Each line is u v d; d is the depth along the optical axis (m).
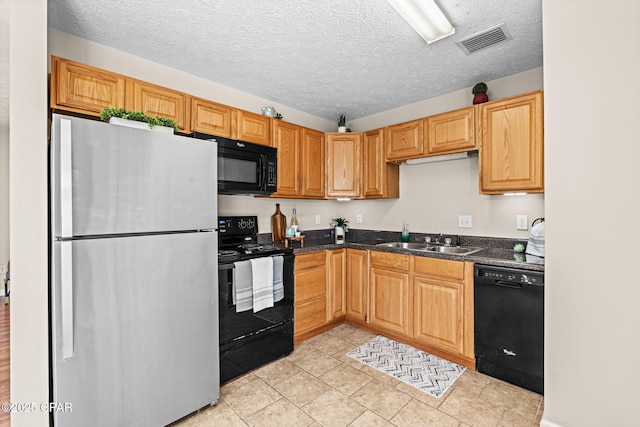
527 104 2.26
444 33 1.94
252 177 2.63
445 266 2.40
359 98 3.18
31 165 1.41
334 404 1.89
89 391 1.39
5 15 1.39
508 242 2.65
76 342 1.35
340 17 1.85
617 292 1.09
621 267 1.08
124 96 1.99
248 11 1.80
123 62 2.27
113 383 1.46
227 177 2.44
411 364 2.37
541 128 2.20
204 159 1.78
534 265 1.96
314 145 3.27
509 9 1.76
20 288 1.37
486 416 1.77
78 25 1.93
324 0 1.70
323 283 2.93
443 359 2.45
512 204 2.65
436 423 1.72
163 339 1.62
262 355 2.35
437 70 2.54
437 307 2.45
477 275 2.21
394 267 2.75
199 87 2.68
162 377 1.62
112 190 1.44
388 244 3.26
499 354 2.12
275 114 2.98
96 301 1.40
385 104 3.35
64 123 1.31
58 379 1.32
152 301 1.58
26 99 1.40
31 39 1.43
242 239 2.91
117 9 1.78
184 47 2.21
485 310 2.18
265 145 2.78
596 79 1.12
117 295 1.46
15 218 1.36
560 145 1.20
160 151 1.60
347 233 3.92
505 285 2.09
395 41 2.11
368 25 1.93
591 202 1.13
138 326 1.53
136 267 1.52
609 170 1.09
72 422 1.35
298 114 3.54
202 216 1.77
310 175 3.22
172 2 1.72
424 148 2.85
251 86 2.88
